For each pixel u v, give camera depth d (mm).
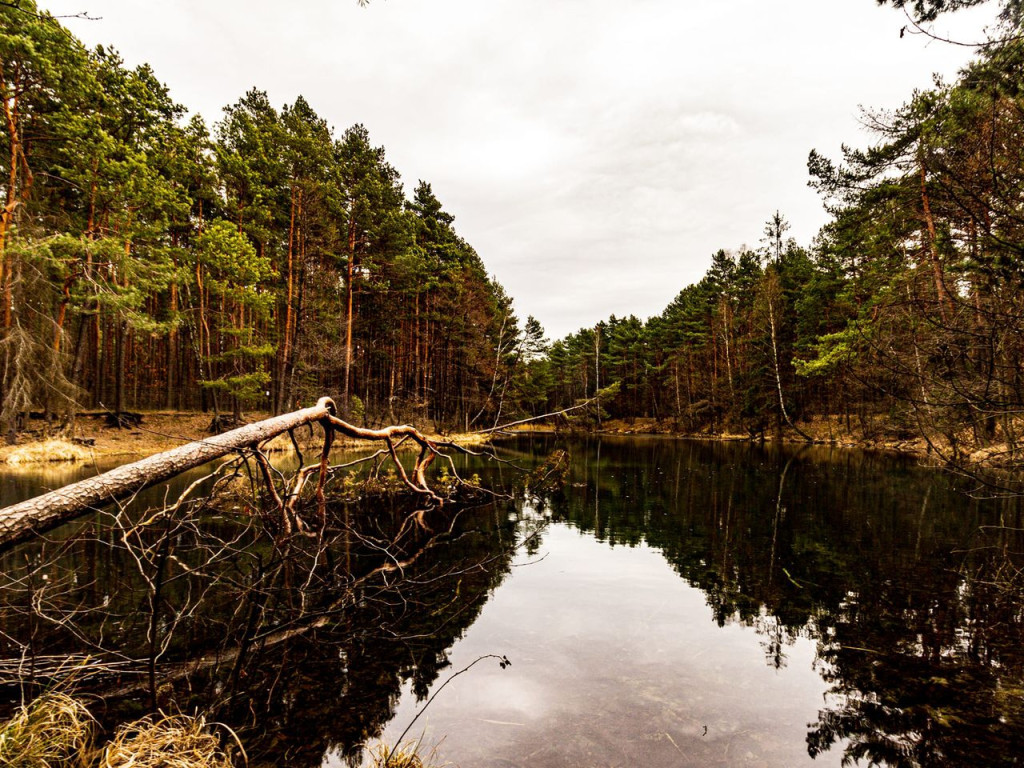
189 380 31906
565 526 9664
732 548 7973
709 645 4512
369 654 4344
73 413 18328
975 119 4074
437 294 33375
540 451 28328
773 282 35812
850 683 3814
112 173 17812
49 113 16922
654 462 21844
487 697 3635
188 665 4020
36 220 16734
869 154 15141
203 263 21281
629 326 63594
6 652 4047
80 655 3889
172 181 21781
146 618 4969
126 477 3605
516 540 8547
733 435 39375
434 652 4391
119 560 6949
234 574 6430
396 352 34125
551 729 3230
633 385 57562
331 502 10992
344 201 26266
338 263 25984
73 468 14461
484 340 33969
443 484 13305
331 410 7414
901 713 3396
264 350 21141
